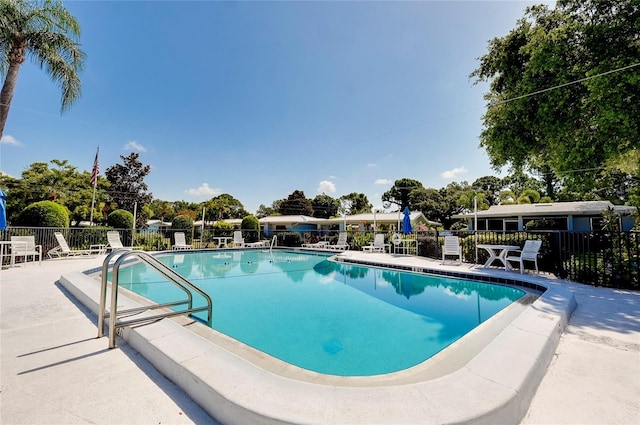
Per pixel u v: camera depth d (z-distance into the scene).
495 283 7.32
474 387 1.94
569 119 8.05
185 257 14.77
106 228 13.97
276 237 20.70
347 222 28.39
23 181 21.97
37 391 2.15
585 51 7.83
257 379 2.05
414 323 4.98
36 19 9.21
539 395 2.19
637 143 7.20
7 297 4.99
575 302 4.79
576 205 20.67
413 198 39.44
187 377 2.17
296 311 5.66
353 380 2.39
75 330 3.46
